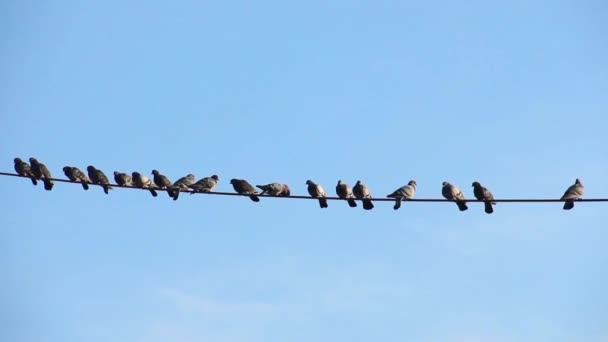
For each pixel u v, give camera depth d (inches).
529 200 1299.2
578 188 1350.9
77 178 1513.3
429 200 1346.0
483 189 1346.0
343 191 1382.9
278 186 1438.2
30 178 1510.8
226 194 1428.4
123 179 1524.4
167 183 1501.0
